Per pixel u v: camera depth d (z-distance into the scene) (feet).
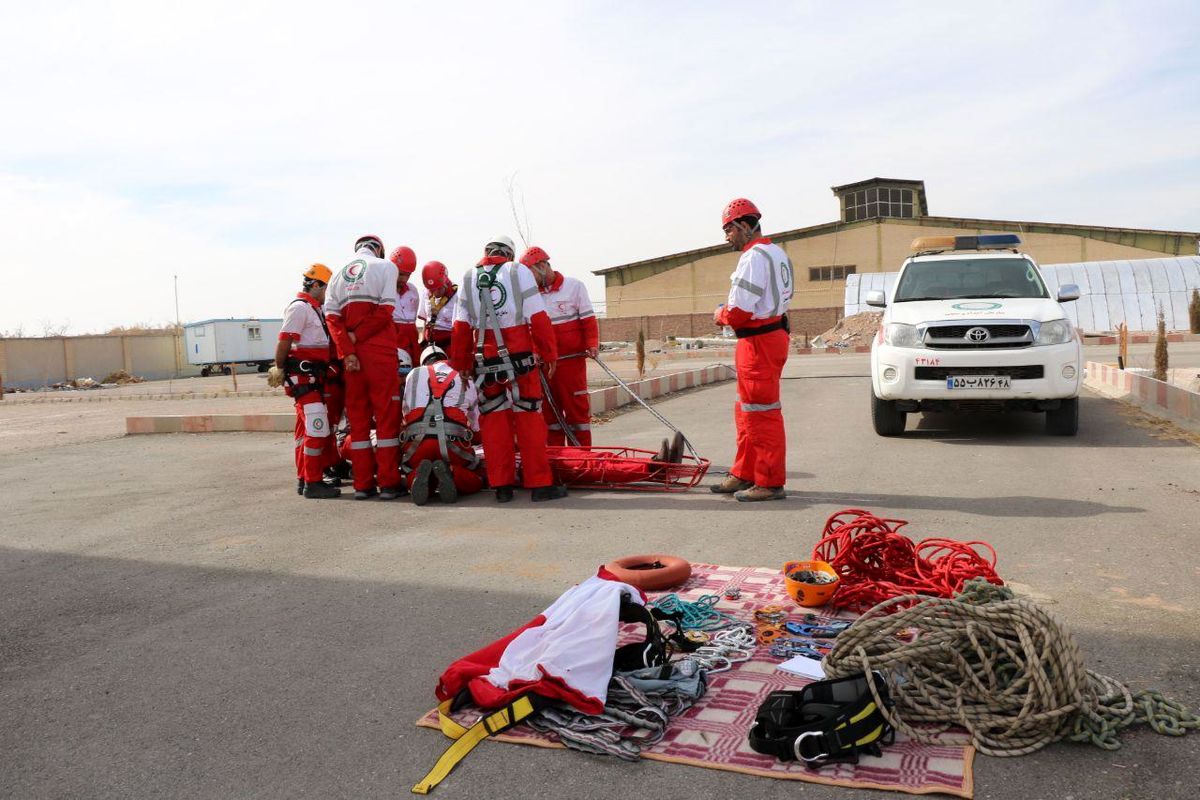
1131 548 15.37
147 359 153.48
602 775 8.61
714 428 35.14
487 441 22.11
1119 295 120.57
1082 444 26.89
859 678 9.09
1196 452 24.63
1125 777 8.20
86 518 22.56
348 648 12.33
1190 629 11.57
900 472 23.45
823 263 154.92
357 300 22.25
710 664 10.89
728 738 9.20
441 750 9.29
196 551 18.43
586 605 10.72
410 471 22.94
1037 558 14.99
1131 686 9.97
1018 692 9.21
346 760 9.15
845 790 8.18
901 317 29.22
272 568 16.78
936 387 27.71
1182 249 141.90
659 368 82.53
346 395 23.24
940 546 13.32
